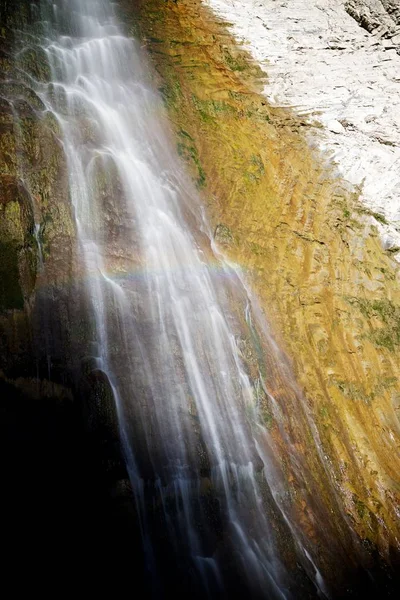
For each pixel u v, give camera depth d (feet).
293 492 25.99
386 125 45.80
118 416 22.77
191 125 40.60
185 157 38.04
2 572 17.92
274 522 24.17
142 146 35.32
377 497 28.94
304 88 47.67
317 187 42.01
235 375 28.09
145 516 21.26
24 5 37.99
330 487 28.04
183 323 27.96
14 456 19.88
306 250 37.45
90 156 30.68
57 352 22.68
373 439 31.35
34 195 26.40
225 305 30.76
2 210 24.36
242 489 24.47
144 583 19.76
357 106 46.78
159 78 42.24
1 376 20.84
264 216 38.01
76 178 28.94
